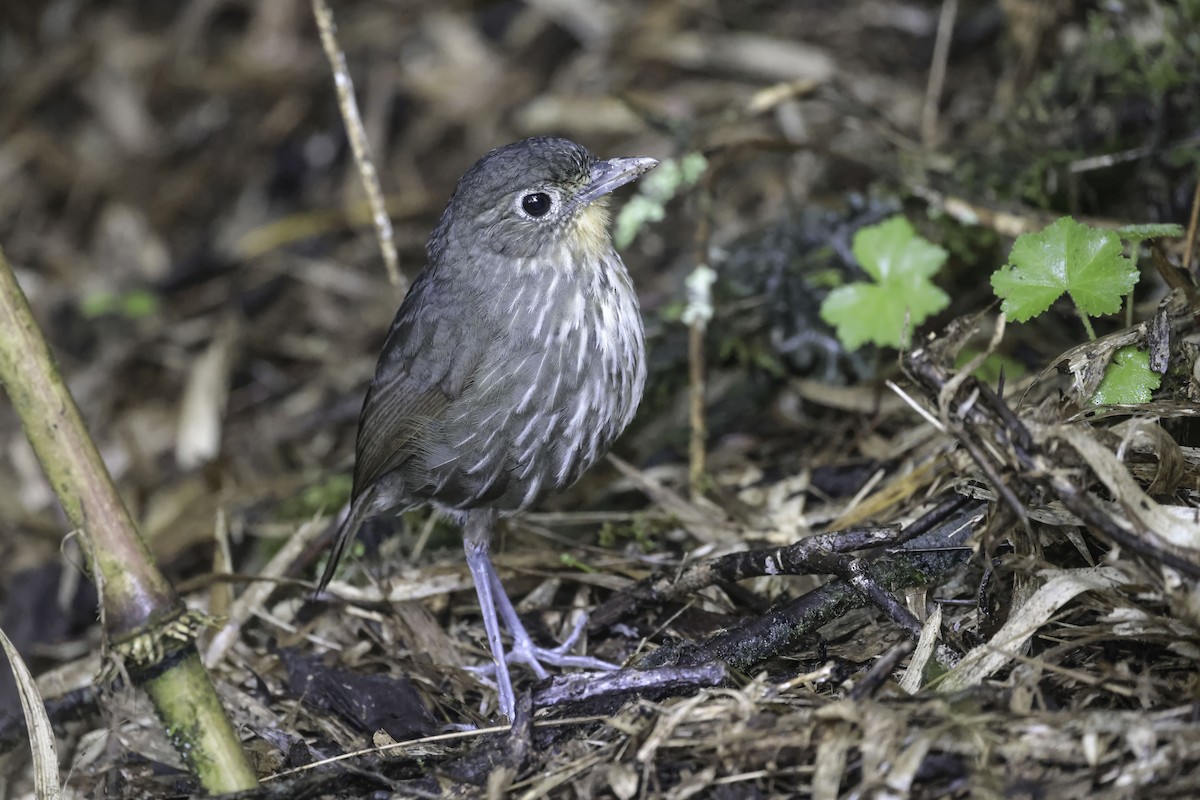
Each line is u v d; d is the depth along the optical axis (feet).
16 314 22.97
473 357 29.96
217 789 24.09
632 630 31.01
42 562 42.42
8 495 46.06
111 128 59.67
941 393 23.15
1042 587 23.43
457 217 30.81
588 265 30.42
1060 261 26.84
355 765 25.38
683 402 39.50
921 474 31.30
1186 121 36.99
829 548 26.30
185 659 24.00
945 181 38.55
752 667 26.58
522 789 23.72
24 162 58.95
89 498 23.29
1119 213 37.99
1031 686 22.25
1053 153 38.29
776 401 38.75
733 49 52.44
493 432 30.19
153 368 50.75
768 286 39.01
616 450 39.11
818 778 21.22
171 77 60.29
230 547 39.78
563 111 53.62
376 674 30.94
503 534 36.09
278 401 48.26
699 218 37.63
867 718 21.44
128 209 57.36
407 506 33.01
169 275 53.42
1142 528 22.17
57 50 61.72
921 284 33.53
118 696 30.32
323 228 53.78
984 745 20.88
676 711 23.00
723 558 28.45
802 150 39.19
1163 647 23.18
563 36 56.18
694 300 36.04
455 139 55.21
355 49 58.54
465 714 29.48
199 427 47.06
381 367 31.55
